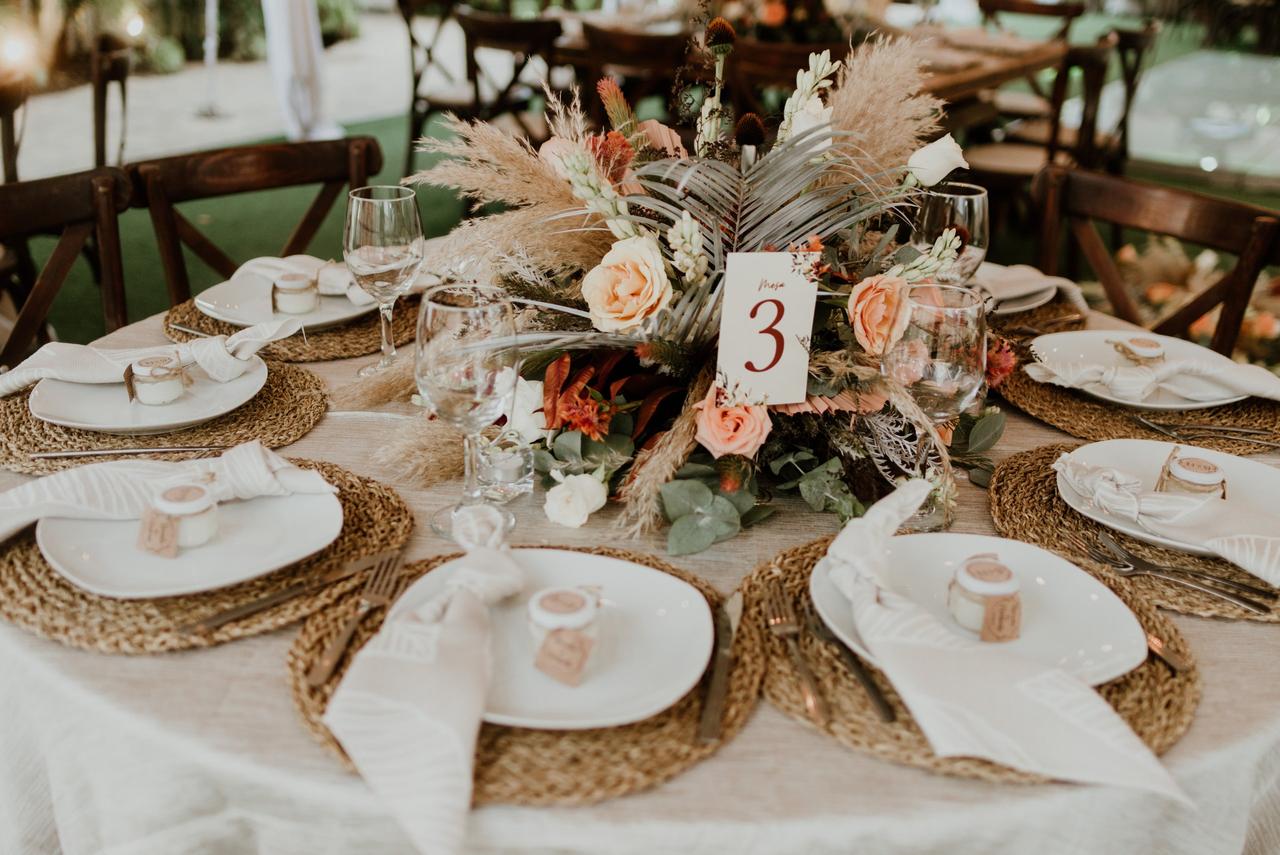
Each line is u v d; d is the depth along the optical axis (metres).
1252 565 1.00
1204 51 10.17
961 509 1.17
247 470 1.06
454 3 4.78
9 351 1.84
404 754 0.73
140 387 1.29
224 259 2.09
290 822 0.77
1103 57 4.19
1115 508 1.10
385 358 1.47
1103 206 2.08
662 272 1.02
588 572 0.97
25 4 7.09
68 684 0.83
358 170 2.23
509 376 0.99
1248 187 6.03
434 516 1.11
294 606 0.92
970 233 1.45
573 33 4.75
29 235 1.82
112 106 7.03
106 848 0.85
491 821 0.72
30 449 1.20
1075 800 0.76
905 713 0.82
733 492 1.07
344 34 9.73
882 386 1.09
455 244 1.16
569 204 1.14
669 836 0.72
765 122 1.21
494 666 0.85
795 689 0.85
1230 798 0.81
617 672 0.85
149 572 0.95
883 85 1.14
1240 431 1.36
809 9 4.50
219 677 0.85
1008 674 0.81
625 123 1.22
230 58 8.81
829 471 1.11
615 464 1.11
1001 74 4.02
